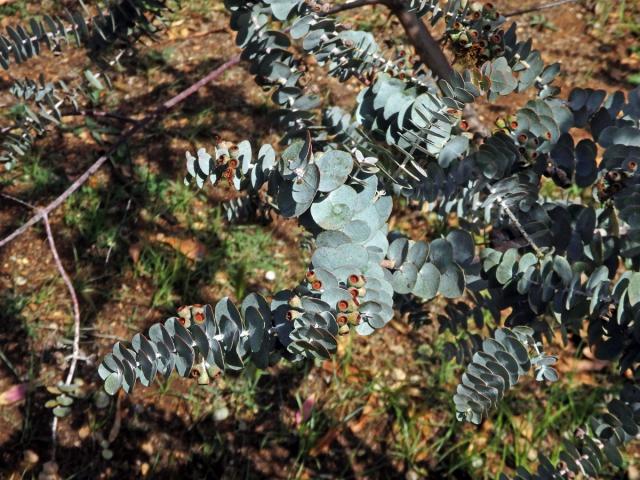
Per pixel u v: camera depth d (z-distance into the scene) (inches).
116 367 56.7
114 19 85.7
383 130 65.2
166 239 136.6
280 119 77.5
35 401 123.2
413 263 57.4
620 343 59.1
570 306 58.7
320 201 54.8
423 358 126.9
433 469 117.7
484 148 63.4
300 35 66.4
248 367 125.0
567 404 120.6
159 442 121.0
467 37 64.9
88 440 121.0
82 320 129.5
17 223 140.3
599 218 65.1
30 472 118.4
